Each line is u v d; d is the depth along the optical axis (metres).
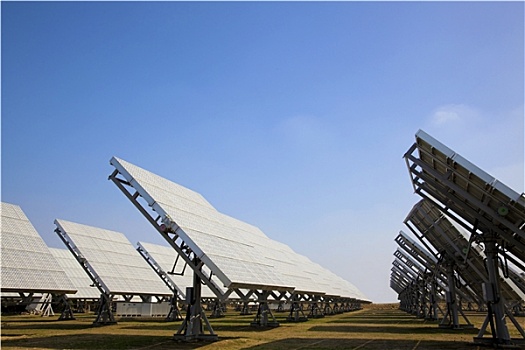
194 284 17.75
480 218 14.70
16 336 19.38
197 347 15.62
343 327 26.52
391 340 18.59
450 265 23.95
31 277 19.89
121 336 19.59
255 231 39.78
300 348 15.72
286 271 32.16
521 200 12.14
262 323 27.55
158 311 41.12
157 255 37.88
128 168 16.89
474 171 12.66
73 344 16.42
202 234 17.34
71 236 29.59
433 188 16.89
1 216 22.28
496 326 15.80
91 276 28.61
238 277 16.06
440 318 35.22
